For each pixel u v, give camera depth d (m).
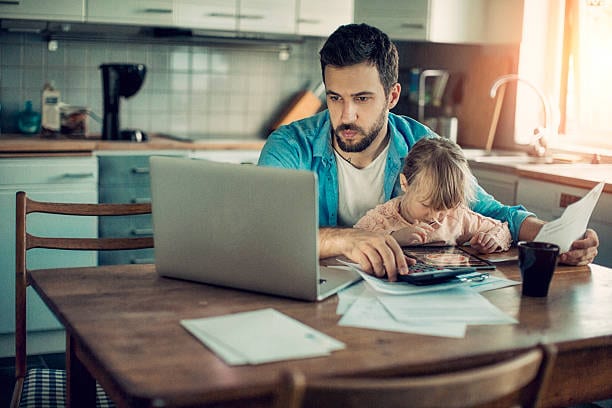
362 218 2.01
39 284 1.60
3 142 3.28
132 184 3.51
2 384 2.99
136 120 4.09
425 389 0.96
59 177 3.31
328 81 1.88
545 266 1.56
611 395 1.43
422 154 1.94
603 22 3.91
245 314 1.38
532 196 3.47
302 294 1.49
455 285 1.58
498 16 4.21
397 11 4.09
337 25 4.00
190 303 1.47
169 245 1.62
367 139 1.93
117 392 1.20
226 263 1.55
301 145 2.06
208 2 3.73
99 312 1.41
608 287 1.70
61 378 1.87
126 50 4.00
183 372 1.12
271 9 3.86
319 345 1.24
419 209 1.94
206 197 1.53
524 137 4.23
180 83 4.16
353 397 0.94
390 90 1.94
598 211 3.15
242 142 3.79
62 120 3.72
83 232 3.37
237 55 4.26
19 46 3.78
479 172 3.81
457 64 4.54
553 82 4.17
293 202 1.43
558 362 1.35
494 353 1.25
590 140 4.03
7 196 3.24
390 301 1.49
